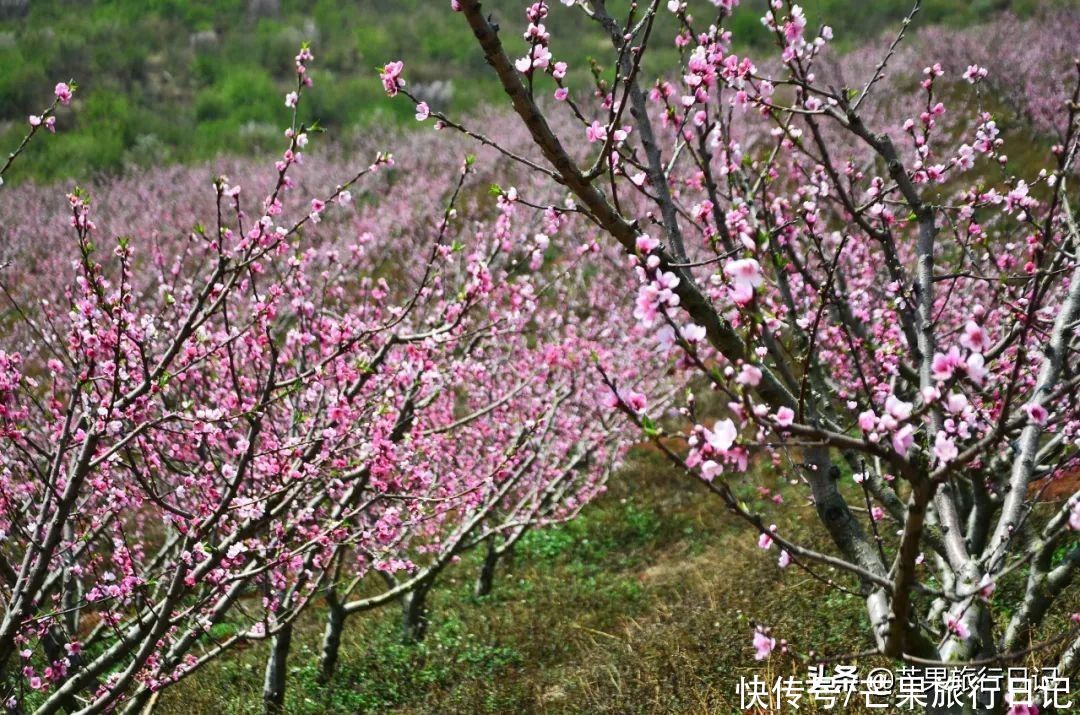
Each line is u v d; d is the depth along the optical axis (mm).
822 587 7367
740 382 2260
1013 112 21562
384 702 7730
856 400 5168
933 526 4121
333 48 49562
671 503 11406
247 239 4629
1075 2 33469
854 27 39938
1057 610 5754
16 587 4520
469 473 9078
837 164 17000
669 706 6332
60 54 43844
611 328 11766
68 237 24375
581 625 8484
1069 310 3648
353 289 12758
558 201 22984
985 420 3471
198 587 5980
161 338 6746
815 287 4480
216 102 42969
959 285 7781
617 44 3463
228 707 7648
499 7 45375
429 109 3115
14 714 4926
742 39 38469
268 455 5496
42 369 11984
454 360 7410
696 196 15844
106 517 5516
